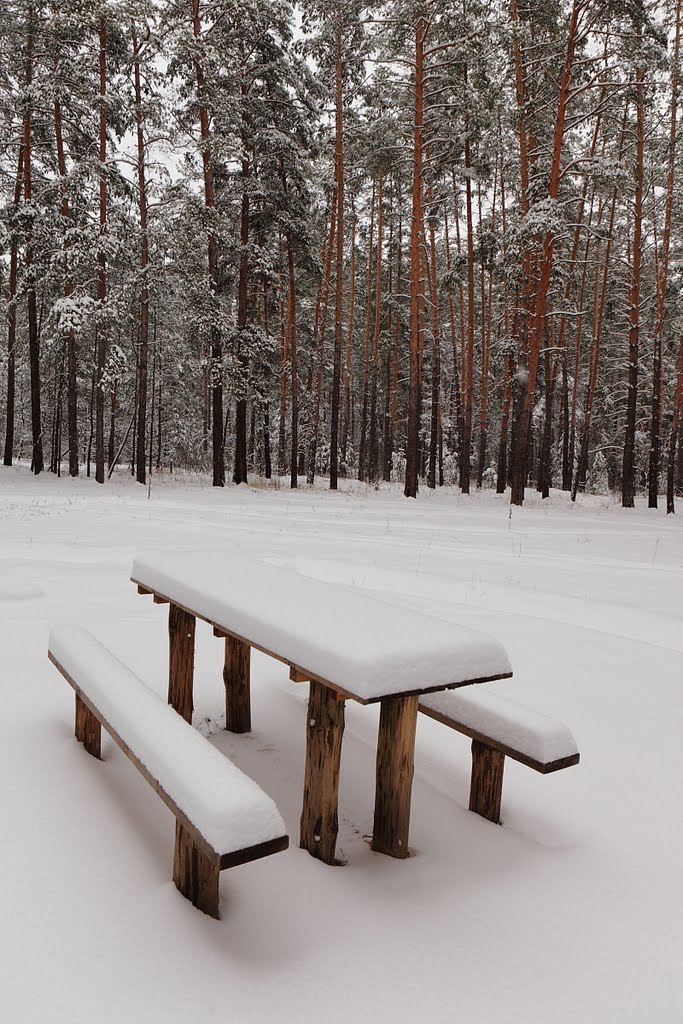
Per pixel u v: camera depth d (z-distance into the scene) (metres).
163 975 1.77
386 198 34.31
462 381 39.88
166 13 19.86
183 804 1.87
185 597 3.09
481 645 2.35
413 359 22.56
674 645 5.86
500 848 2.58
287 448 37.47
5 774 2.83
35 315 23.88
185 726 2.27
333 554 9.45
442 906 2.18
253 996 1.72
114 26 19.94
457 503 22.94
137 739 2.22
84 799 2.66
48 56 21.62
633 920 2.15
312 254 27.20
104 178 20.61
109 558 8.58
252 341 23.44
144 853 2.33
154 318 34.12
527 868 2.44
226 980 1.77
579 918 2.15
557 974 1.88
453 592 7.38
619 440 39.28
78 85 20.95
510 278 21.67
